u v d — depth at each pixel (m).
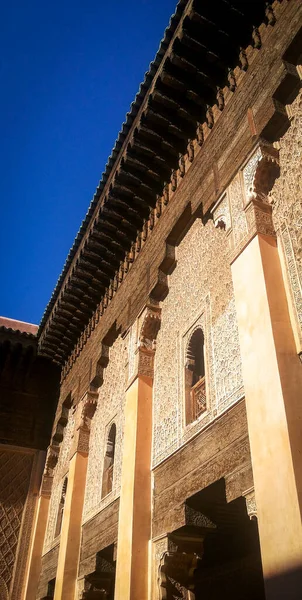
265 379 3.46
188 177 6.10
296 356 3.48
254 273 3.97
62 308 9.72
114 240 7.95
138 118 6.34
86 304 9.45
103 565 6.53
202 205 5.57
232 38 5.23
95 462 7.67
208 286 5.27
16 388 11.84
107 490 6.97
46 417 11.73
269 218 4.25
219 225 4.94
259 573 5.96
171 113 6.08
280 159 4.35
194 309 5.48
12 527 10.30
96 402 8.49
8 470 10.90
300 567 2.68
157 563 4.73
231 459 3.98
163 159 6.56
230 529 6.07
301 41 4.29
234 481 3.84
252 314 3.83
